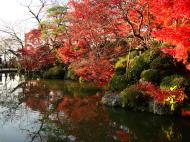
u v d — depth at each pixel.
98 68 22.09
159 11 12.60
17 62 49.72
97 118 16.89
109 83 21.08
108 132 14.17
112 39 21.42
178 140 12.76
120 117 16.88
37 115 18.08
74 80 38.44
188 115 16.11
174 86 16.91
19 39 44.84
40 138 13.48
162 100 16.89
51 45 40.09
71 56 27.05
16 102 22.67
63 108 19.98
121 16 18.88
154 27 18.31
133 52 23.66
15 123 16.22
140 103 18.11
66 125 15.59
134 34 19.11
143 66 19.66
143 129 14.52
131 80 19.97
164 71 18.53
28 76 47.00
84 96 24.69
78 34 22.80
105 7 19.08
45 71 43.97
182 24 12.04
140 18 19.30
